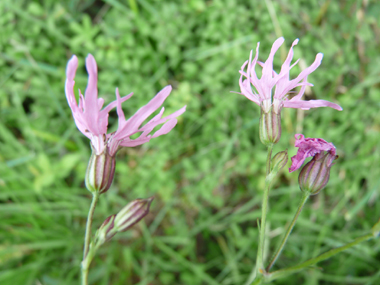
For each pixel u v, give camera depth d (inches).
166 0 7.2
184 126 6.9
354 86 7.2
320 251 6.0
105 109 2.4
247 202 6.9
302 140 2.8
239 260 6.2
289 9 7.2
